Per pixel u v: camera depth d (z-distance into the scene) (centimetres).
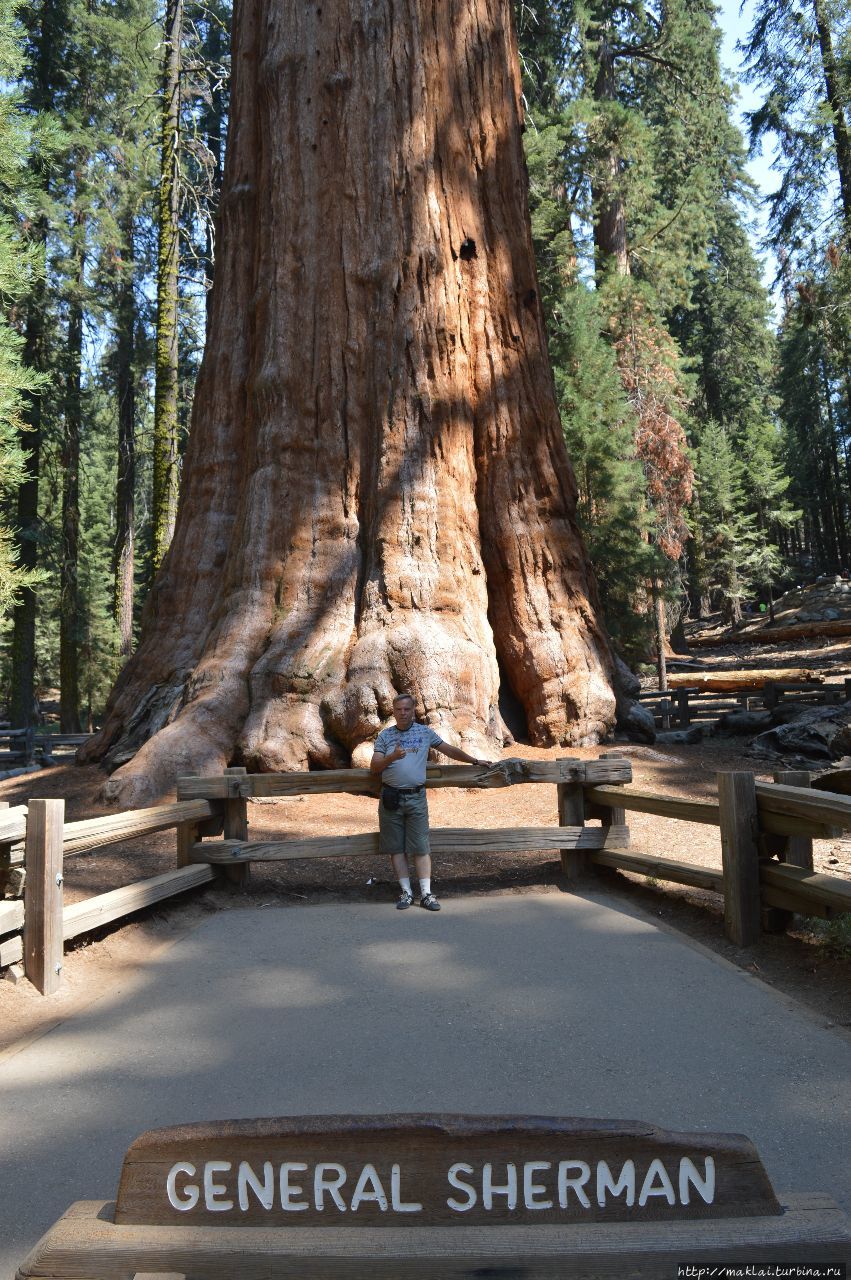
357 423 1195
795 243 2483
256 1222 178
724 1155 179
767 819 561
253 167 1349
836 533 6066
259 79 1288
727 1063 384
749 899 555
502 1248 169
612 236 3061
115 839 586
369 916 642
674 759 1229
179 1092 367
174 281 1848
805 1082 364
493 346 1270
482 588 1188
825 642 3966
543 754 1152
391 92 1236
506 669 1245
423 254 1212
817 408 5334
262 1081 376
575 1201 177
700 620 5588
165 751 1005
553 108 2742
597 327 2559
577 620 1251
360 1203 177
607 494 2453
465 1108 345
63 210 2334
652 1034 417
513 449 1259
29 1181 301
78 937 570
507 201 1317
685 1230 173
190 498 1305
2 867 504
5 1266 252
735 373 5181
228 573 1184
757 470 5141
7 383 934
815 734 1344
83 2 2673
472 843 711
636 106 3525
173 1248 171
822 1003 457
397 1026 434
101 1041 425
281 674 1070
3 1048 421
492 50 1327
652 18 3131
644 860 673
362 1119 180
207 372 1335
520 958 535
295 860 815
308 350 1206
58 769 1208
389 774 679
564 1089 361
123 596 3056
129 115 2667
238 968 530
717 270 4950
